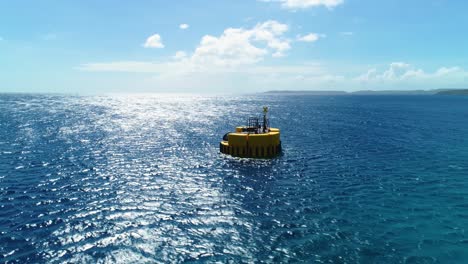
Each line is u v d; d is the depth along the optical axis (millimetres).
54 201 24188
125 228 19812
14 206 23109
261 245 17859
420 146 48281
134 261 16188
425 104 189375
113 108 142250
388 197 25641
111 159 38438
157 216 21625
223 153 41562
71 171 32625
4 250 17094
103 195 25625
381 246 17891
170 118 95312
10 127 66250
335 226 20312
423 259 16672
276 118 94250
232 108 149750
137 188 27484
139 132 62812
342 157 40125
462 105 174375
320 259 16516
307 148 45906
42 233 19047
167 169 33906
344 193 26500
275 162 37094
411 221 21172
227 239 18516
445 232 19672
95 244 17828
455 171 33531
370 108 148875
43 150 43219
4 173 31531
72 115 99750
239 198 25188
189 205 23656
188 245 17812
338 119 91812
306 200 24844
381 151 44156
